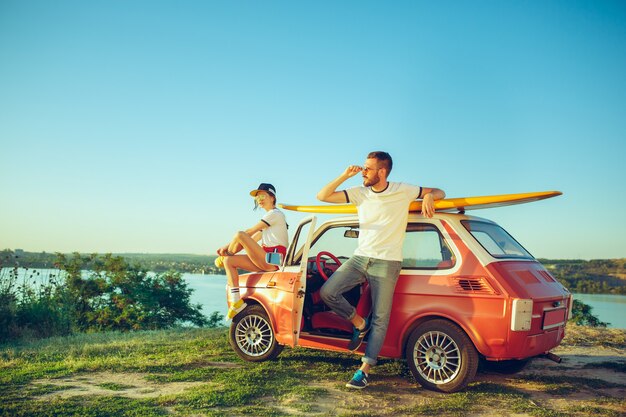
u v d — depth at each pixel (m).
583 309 16.03
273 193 6.60
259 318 6.24
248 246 6.11
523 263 5.16
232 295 6.22
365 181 5.16
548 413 4.34
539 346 4.78
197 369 5.69
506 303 4.57
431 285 4.99
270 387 4.94
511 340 4.53
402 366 6.04
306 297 6.04
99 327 13.36
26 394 4.64
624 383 5.59
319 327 5.94
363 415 4.16
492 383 5.33
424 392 4.95
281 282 5.91
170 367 5.82
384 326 5.03
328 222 6.15
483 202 5.06
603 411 4.44
